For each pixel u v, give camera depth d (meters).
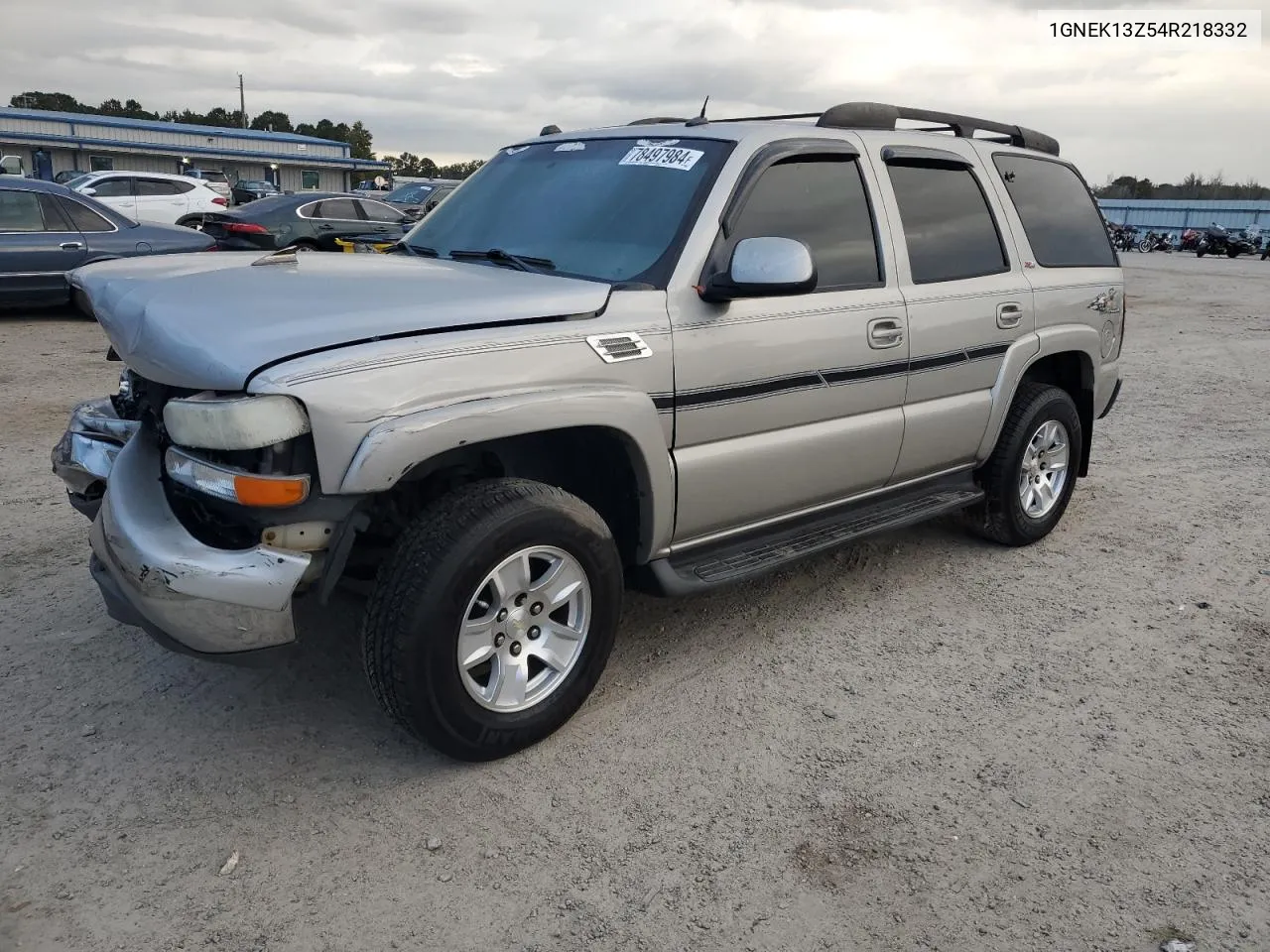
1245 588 4.62
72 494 3.58
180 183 20.55
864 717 3.41
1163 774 3.10
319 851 2.67
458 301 2.96
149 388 3.12
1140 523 5.52
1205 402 8.80
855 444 3.93
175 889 2.52
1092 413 5.32
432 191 21.39
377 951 2.33
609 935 2.40
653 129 3.96
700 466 3.40
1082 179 5.39
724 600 4.33
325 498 2.68
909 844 2.75
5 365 8.87
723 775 3.04
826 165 3.89
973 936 2.42
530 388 2.89
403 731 3.23
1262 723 3.42
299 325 2.71
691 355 3.29
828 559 4.84
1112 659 3.88
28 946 2.31
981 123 4.78
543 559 3.04
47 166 39.59
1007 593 4.50
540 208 3.86
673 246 3.38
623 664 3.73
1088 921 2.47
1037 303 4.70
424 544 2.78
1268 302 17.81
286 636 2.72
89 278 3.42
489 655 2.97
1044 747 3.25
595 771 3.06
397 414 2.65
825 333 3.70
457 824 2.79
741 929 2.43
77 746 3.11
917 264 4.15
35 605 4.05
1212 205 52.97
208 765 3.04
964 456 4.55
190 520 2.84
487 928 2.41
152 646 3.75
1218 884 2.61
